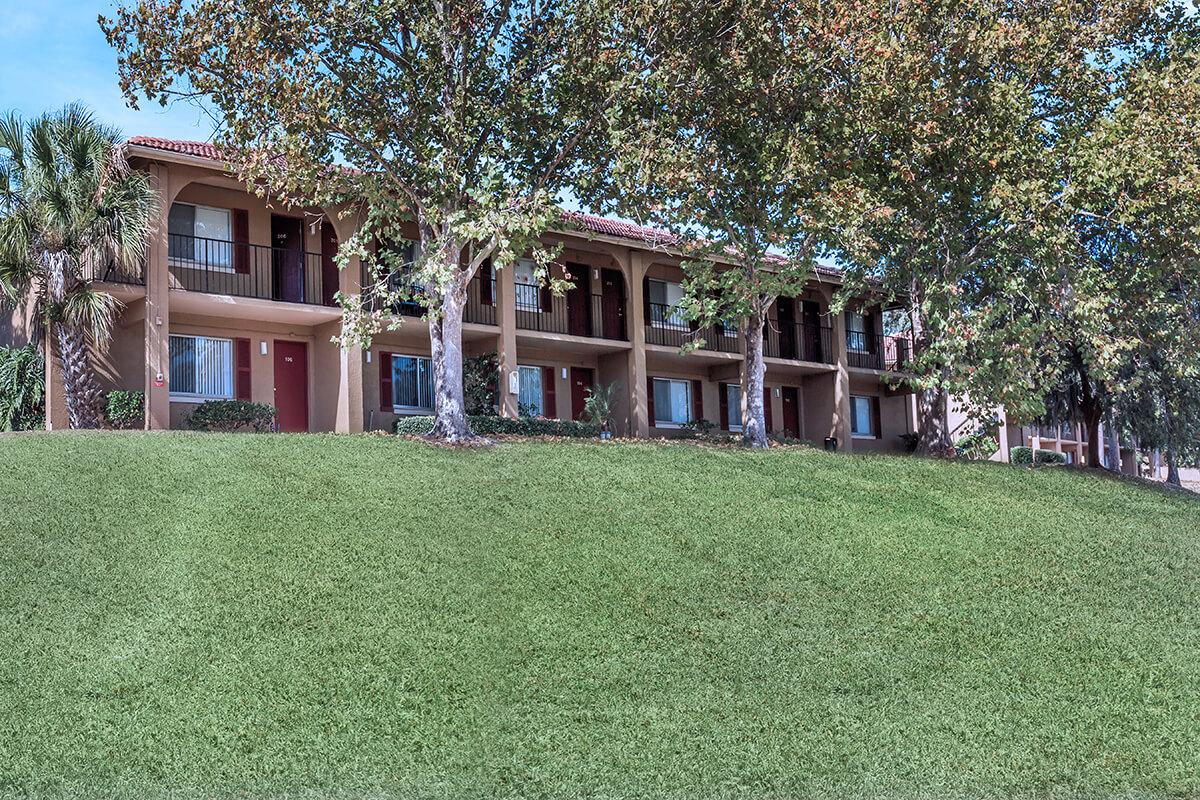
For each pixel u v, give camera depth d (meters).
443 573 13.77
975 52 23.73
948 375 25.23
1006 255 25.44
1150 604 15.46
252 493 16.27
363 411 28.00
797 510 18.27
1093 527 19.88
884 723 10.96
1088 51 26.34
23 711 10.01
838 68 24.27
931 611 14.24
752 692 11.45
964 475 23.64
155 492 16.03
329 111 20.58
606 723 10.57
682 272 36.41
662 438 30.94
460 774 9.52
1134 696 12.02
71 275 22.12
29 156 21.98
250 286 26.36
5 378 23.38
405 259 28.97
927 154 24.12
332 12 19.91
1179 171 23.17
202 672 10.91
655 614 13.20
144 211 22.33
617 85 20.52
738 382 37.47
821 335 39.56
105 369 23.97
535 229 20.23
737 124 23.70
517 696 10.95
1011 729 11.01
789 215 24.50
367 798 9.04
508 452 20.95
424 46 21.09
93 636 11.51
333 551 14.20
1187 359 27.72
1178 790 9.89
